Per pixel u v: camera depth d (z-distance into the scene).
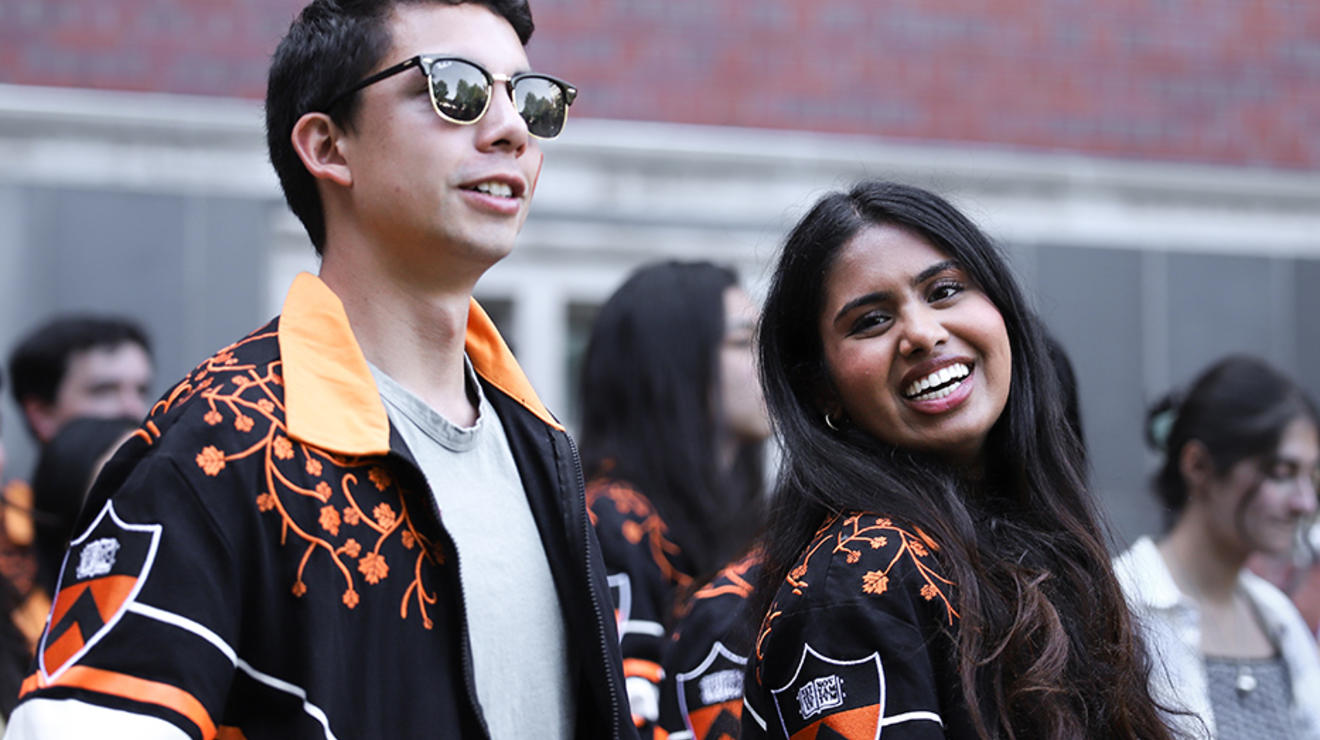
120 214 4.48
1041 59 5.58
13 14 4.71
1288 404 2.86
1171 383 5.29
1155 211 5.50
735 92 5.30
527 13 1.68
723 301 2.67
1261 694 2.81
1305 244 5.66
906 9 5.48
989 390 1.89
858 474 1.86
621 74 5.19
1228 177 5.59
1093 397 5.19
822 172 5.20
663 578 2.43
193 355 4.49
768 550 1.96
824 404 1.98
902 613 1.69
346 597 1.42
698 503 2.54
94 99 4.72
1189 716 2.05
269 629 1.39
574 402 4.90
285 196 1.66
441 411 1.61
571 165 4.95
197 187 4.57
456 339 1.62
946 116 5.47
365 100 1.54
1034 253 5.23
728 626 2.17
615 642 1.66
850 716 1.66
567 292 4.90
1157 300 5.31
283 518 1.40
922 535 1.77
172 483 1.37
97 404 3.50
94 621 1.34
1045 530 1.93
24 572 2.82
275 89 1.62
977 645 1.70
